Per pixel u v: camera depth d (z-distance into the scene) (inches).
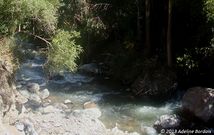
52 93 779.4
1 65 587.8
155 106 733.3
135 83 800.9
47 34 669.9
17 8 583.8
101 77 883.4
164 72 794.2
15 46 682.8
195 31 781.9
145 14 861.2
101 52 971.3
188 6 776.3
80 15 893.8
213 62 736.3
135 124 648.4
